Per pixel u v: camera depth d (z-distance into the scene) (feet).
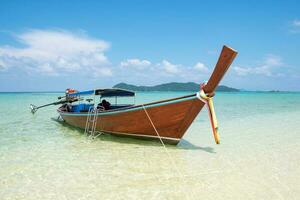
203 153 31.48
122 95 46.68
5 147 34.45
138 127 35.32
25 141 38.22
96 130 41.14
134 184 21.75
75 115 45.37
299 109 95.04
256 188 20.81
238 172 24.59
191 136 42.78
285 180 22.49
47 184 21.81
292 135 42.39
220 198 19.06
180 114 31.83
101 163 27.45
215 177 23.29
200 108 30.86
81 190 20.62
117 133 38.22
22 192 20.29
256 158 29.17
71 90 56.24
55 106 113.09
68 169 25.55
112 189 20.77
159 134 34.60
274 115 73.36
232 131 46.88
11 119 63.67
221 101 167.94
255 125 53.93
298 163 27.25
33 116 70.49
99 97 45.55
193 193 19.92
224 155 30.55
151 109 32.83
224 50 26.30
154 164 27.09
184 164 27.07
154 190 20.53
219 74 27.81
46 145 35.68
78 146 35.01
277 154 30.73
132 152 31.89
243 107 107.04
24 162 27.76
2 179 22.88
